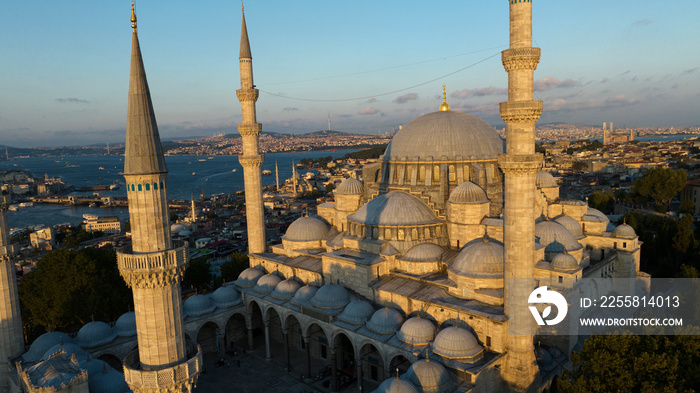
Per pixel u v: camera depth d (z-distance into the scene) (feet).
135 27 126.21
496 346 184.24
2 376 193.57
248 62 298.35
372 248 241.14
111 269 303.48
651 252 362.33
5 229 193.47
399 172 277.85
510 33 175.22
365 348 227.20
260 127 300.61
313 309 223.10
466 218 235.20
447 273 228.22
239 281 276.21
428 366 166.40
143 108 126.41
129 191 127.75
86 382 159.33
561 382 160.86
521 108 170.71
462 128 272.10
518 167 171.83
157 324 132.05
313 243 287.28
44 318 274.77
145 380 128.16
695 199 583.17
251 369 244.42
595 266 251.19
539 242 238.27
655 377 144.87
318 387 222.69
